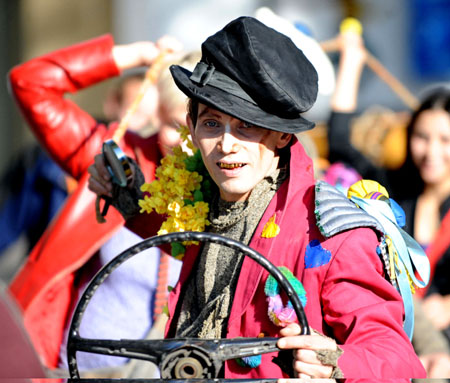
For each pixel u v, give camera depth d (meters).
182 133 8.86
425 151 14.73
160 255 12.07
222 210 8.27
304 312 6.89
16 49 28.42
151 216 9.84
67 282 12.17
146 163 11.51
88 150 12.26
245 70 7.49
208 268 8.20
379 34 23.39
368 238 7.51
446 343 11.08
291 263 7.62
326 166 15.72
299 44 16.83
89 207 12.05
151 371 12.03
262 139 7.73
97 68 12.48
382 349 6.98
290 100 7.49
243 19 7.62
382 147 16.44
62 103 12.41
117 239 12.12
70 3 27.77
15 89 12.31
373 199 8.29
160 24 26.53
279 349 6.74
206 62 7.74
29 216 16.14
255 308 7.61
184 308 8.38
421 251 8.32
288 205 7.81
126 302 11.99
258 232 7.86
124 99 15.53
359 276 7.34
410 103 18.22
